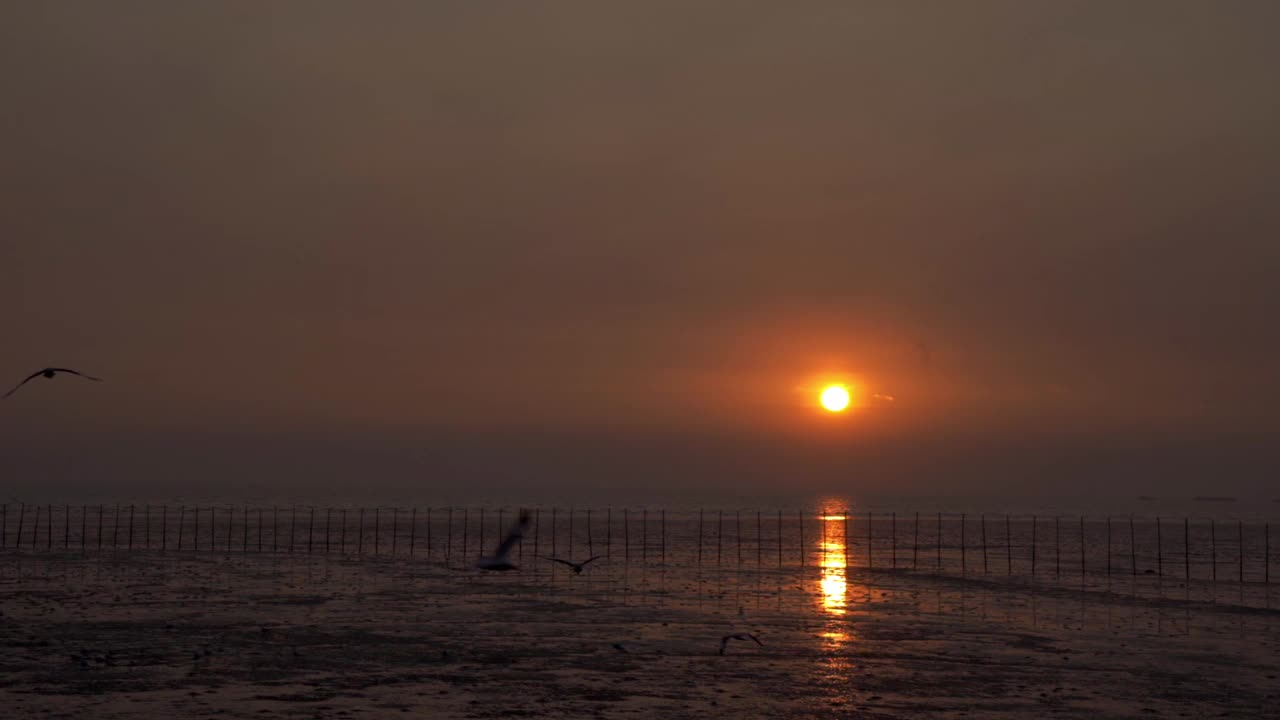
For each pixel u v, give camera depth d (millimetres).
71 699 36125
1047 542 146875
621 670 42438
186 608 59844
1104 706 37438
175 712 34562
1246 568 103125
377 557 102062
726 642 49125
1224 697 39125
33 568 84812
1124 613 63438
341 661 43719
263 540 131500
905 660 45469
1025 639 51906
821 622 56875
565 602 64875
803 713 35781
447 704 36312
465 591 70812
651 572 88312
